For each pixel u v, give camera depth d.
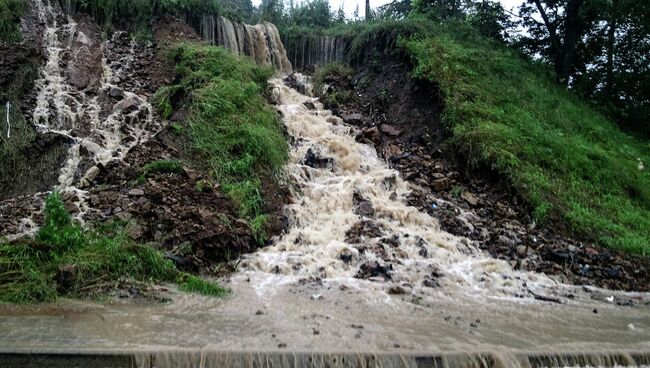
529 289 8.62
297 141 12.84
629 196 13.41
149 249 7.59
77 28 13.73
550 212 11.36
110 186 9.48
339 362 4.94
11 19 12.47
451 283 8.51
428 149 13.74
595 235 11.05
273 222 9.86
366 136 13.98
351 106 15.48
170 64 13.73
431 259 9.35
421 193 11.81
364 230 9.84
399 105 15.25
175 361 4.75
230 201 9.77
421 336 5.85
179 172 10.15
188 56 13.57
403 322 6.41
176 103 12.39
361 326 6.11
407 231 10.05
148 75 13.29
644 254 10.62
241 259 8.69
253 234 9.22
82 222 8.30
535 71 18.95
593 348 5.70
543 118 15.45
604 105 20.59
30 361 4.59
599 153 14.30
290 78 16.52
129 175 9.80
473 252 9.93
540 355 5.34
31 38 12.66
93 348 4.77
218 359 4.80
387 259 9.02
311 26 20.72
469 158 12.80
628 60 21.25
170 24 15.28
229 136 11.41
